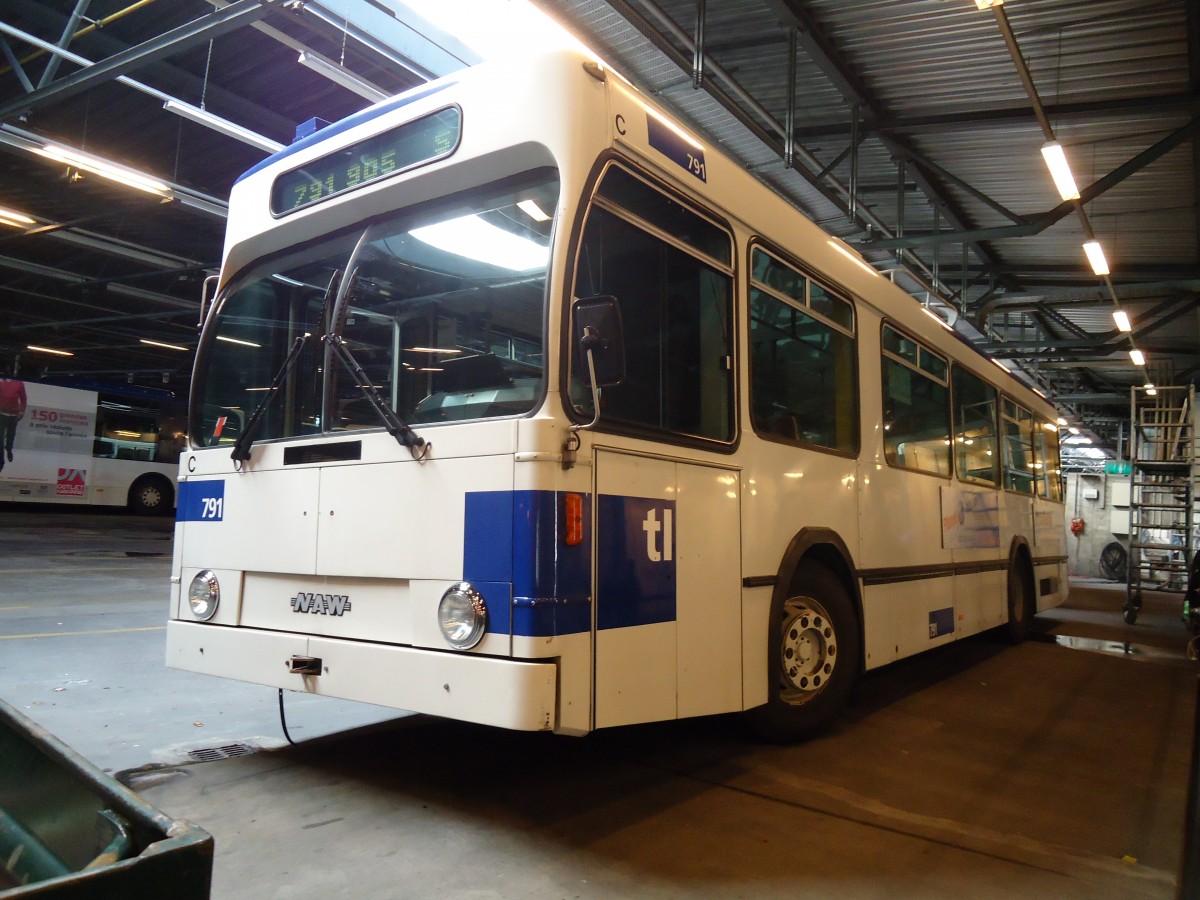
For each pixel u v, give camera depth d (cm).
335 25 713
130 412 2573
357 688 363
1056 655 906
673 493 390
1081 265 1437
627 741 500
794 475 488
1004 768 480
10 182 1358
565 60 358
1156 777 474
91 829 168
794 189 1124
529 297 354
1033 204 1212
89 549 1525
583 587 334
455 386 369
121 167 1047
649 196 393
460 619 334
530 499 324
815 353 534
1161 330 1789
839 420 556
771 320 485
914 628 641
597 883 312
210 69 1028
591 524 342
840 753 494
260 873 311
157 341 2486
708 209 435
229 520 434
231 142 1221
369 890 299
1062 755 513
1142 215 1223
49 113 1131
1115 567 2462
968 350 823
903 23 801
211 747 461
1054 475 1179
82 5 854
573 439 335
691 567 397
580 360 328
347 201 416
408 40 754
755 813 390
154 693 572
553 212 354
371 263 406
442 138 385
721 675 413
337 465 389
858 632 549
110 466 2509
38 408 2369
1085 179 1123
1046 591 1079
